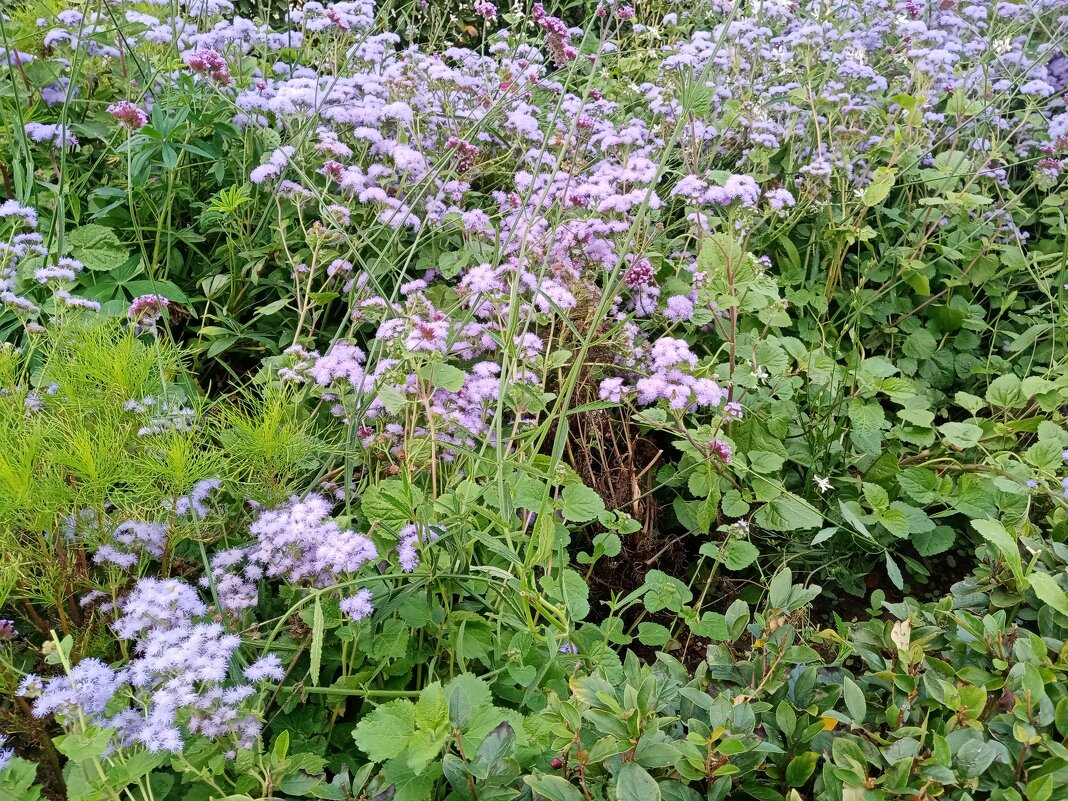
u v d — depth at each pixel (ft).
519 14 14.06
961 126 12.69
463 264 9.45
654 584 6.96
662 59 14.39
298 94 10.06
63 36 9.66
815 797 4.67
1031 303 12.34
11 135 9.11
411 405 7.16
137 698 4.60
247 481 6.26
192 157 10.18
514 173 11.44
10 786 4.26
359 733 4.28
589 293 8.75
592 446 8.88
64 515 5.50
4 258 7.59
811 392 9.68
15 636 5.37
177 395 6.92
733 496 8.06
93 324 6.31
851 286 11.77
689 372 8.32
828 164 10.72
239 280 9.66
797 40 12.75
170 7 11.35
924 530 8.00
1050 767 4.41
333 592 5.56
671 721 4.75
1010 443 9.12
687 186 9.59
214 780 4.76
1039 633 6.27
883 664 5.48
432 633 5.90
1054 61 15.40
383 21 13.97
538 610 5.58
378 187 9.75
